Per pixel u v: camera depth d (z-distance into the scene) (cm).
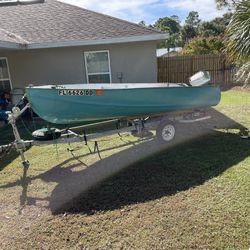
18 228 337
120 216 346
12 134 734
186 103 637
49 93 484
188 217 333
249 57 541
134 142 608
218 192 382
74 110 521
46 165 518
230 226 311
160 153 541
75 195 404
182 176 438
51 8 1116
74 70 1029
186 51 2064
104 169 486
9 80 1059
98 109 544
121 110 570
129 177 448
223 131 651
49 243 308
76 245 302
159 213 346
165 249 286
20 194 418
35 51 1016
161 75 1452
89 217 349
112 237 311
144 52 1010
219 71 1429
